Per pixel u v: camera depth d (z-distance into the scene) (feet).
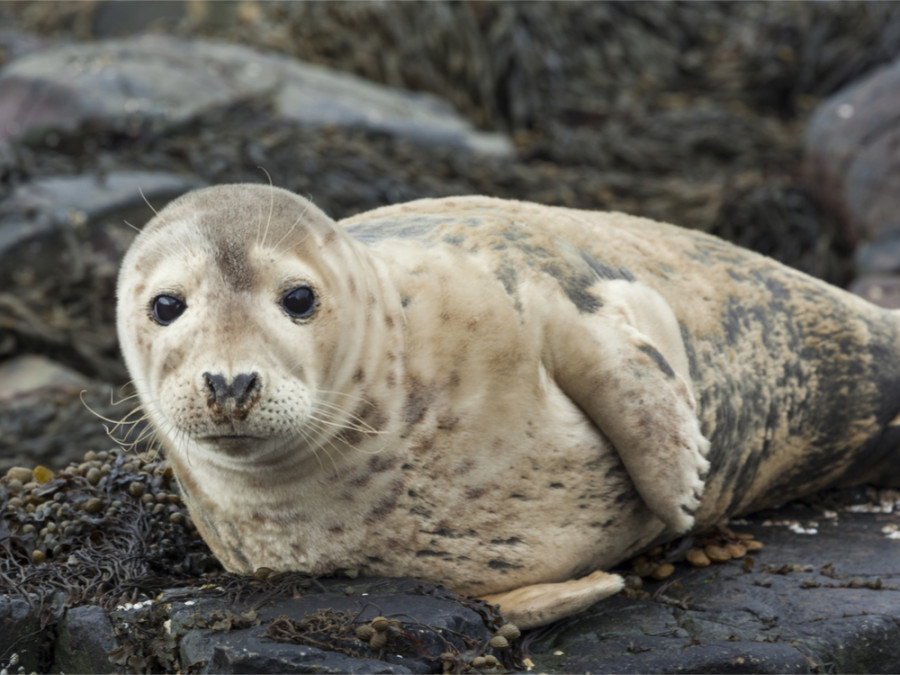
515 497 19.01
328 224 17.93
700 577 21.47
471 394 18.43
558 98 71.41
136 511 22.52
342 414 17.69
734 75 72.95
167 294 16.78
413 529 18.66
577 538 19.72
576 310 19.10
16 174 53.31
